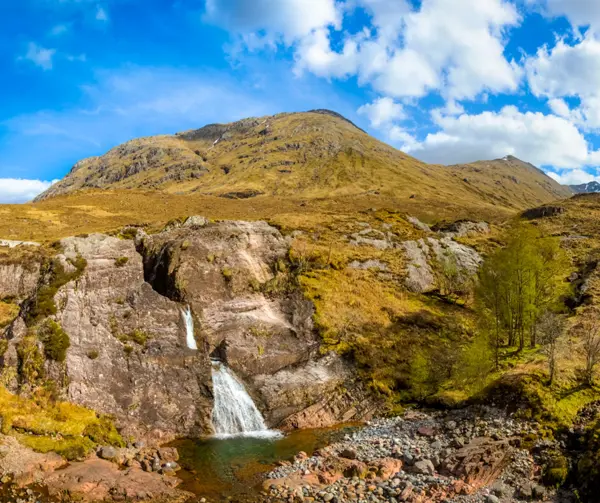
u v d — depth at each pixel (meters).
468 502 21.08
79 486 21.72
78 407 28.27
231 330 38.00
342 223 68.31
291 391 34.78
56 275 34.06
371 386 36.41
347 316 43.28
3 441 23.78
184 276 41.44
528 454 24.28
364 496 22.03
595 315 45.38
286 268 48.62
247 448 28.59
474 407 30.08
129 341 32.78
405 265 59.12
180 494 22.19
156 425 29.67
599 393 29.19
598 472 20.95
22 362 28.75
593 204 102.94
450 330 46.16
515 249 40.41
